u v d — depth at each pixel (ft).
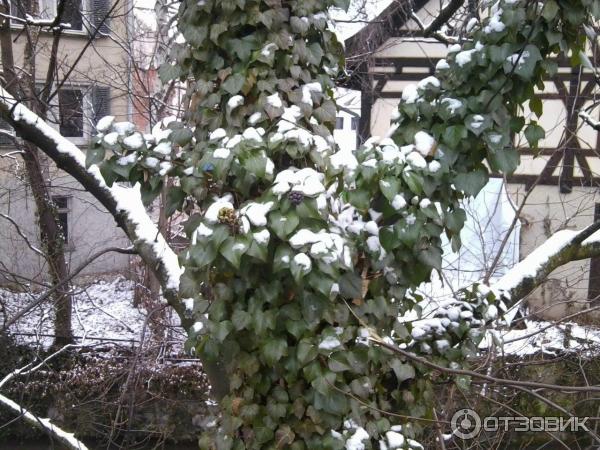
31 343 23.26
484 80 7.89
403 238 7.76
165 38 22.86
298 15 8.09
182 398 23.66
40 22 15.98
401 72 31.45
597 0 7.64
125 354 25.35
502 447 14.78
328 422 7.70
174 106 26.05
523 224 25.66
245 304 7.71
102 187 11.08
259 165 7.07
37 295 25.99
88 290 34.32
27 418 13.78
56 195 34.35
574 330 20.08
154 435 23.26
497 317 9.82
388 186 7.38
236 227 6.86
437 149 8.05
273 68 8.05
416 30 27.76
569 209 30.35
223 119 8.14
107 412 20.49
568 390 7.06
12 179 34.09
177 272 10.61
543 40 7.87
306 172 7.10
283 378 7.82
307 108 7.89
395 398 8.75
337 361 7.43
